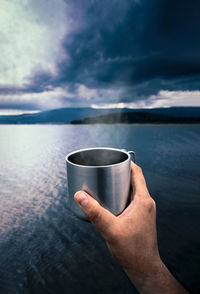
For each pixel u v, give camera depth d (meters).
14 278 0.82
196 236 1.04
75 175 0.32
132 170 0.43
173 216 1.26
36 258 0.94
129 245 0.38
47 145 3.77
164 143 3.61
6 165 2.57
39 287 0.77
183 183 1.81
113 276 0.81
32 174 2.23
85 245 1.02
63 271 0.85
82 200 0.30
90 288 0.76
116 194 0.33
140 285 0.42
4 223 1.27
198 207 1.37
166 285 0.41
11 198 1.64
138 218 0.38
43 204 1.53
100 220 0.33
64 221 1.27
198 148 3.15
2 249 1.01
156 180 1.90
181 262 0.84
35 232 1.16
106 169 0.31
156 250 0.41
